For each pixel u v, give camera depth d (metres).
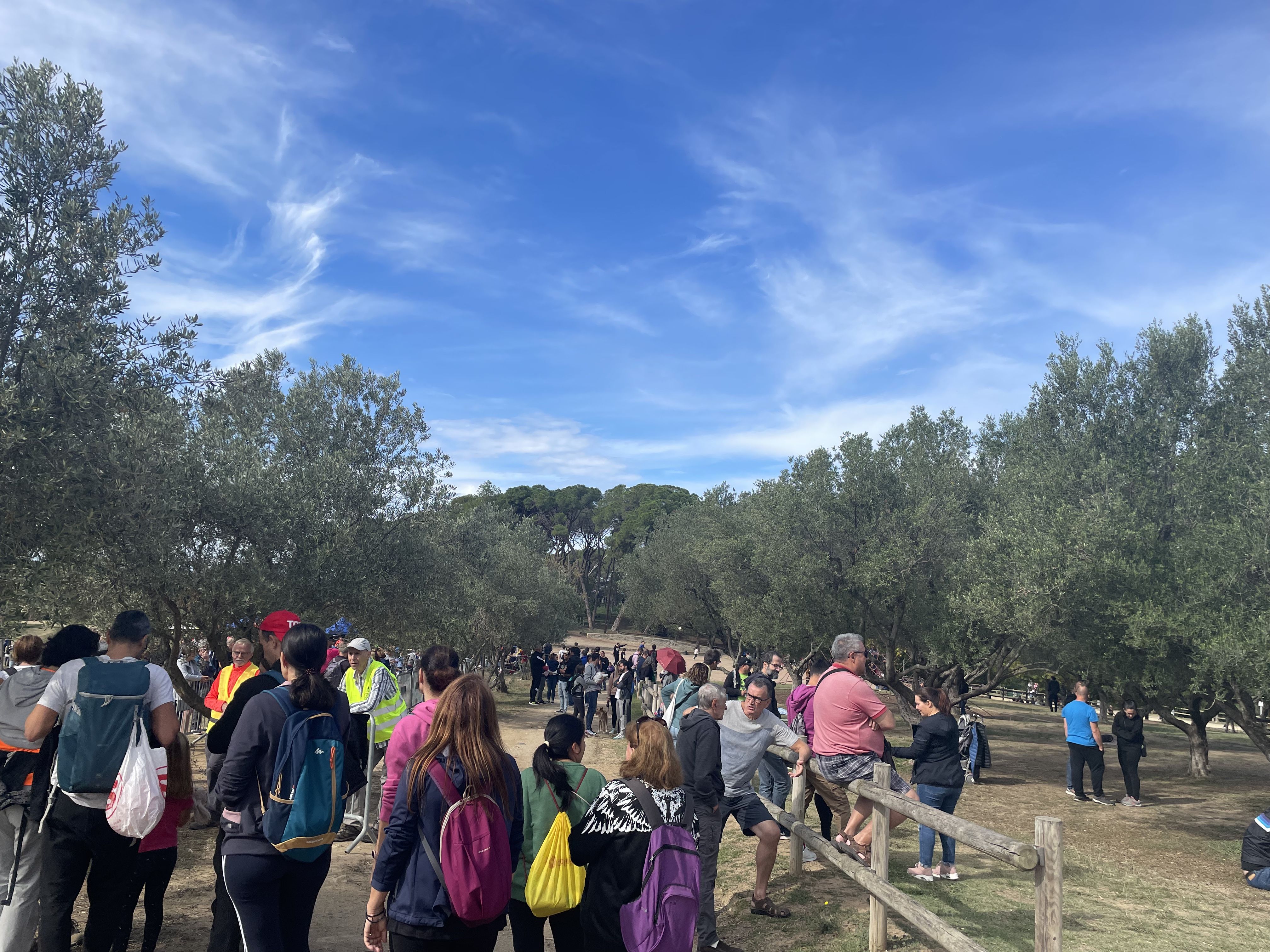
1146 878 7.80
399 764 3.89
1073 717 12.62
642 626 60.62
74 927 5.36
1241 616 9.55
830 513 18.61
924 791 7.06
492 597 29.70
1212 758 18.83
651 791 3.59
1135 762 12.16
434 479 14.85
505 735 19.09
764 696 6.13
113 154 7.14
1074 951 5.38
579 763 4.13
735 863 7.88
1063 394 14.57
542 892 3.79
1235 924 6.36
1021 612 13.15
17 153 6.62
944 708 7.23
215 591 10.34
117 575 8.59
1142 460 13.32
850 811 7.14
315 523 11.98
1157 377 13.52
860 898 6.48
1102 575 12.30
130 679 4.23
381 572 13.29
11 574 6.28
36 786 4.40
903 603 18.19
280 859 3.67
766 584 24.59
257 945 3.63
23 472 6.15
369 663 7.70
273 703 3.78
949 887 6.90
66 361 6.31
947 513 17.53
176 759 4.87
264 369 14.45
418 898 3.10
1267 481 9.83
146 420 7.53
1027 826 10.29
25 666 4.84
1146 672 12.46
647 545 57.06
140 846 4.36
